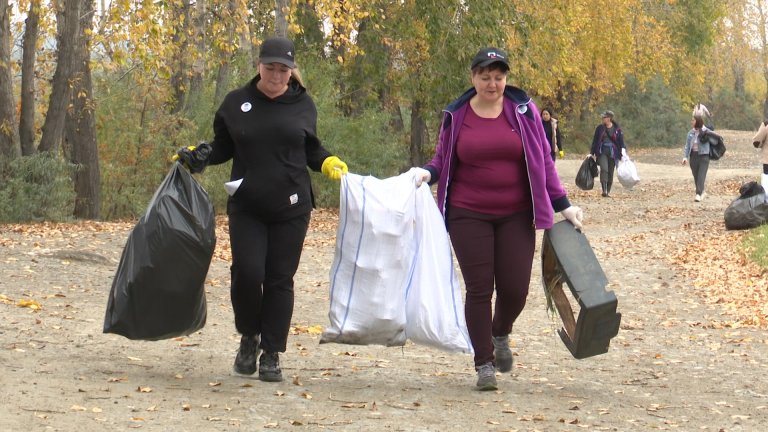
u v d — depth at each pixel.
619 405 13.70
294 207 13.56
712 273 28.83
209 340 17.56
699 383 15.63
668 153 117.94
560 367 16.78
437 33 57.94
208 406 12.16
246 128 13.37
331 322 13.95
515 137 13.85
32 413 11.26
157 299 13.40
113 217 50.19
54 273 24.42
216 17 50.53
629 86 129.62
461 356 17.39
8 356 14.47
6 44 41.16
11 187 40.38
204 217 13.43
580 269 13.95
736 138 132.12
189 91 53.31
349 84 60.19
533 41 67.06
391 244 13.84
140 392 12.70
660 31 113.38
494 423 12.19
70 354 15.20
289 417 11.91
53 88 42.19
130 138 49.50
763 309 23.23
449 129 14.12
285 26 49.00
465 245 13.96
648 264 31.11
